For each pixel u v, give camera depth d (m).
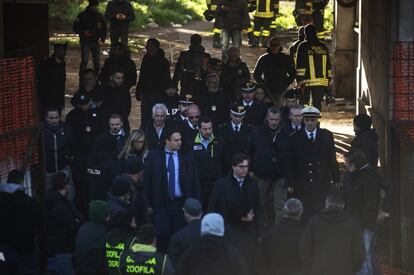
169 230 35.34
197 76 52.44
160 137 40.47
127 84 53.38
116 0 72.44
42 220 32.44
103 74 53.59
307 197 37.19
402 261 37.50
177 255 28.64
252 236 29.69
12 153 35.66
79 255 29.25
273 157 39.12
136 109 64.81
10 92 35.66
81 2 97.00
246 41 91.94
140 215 35.09
